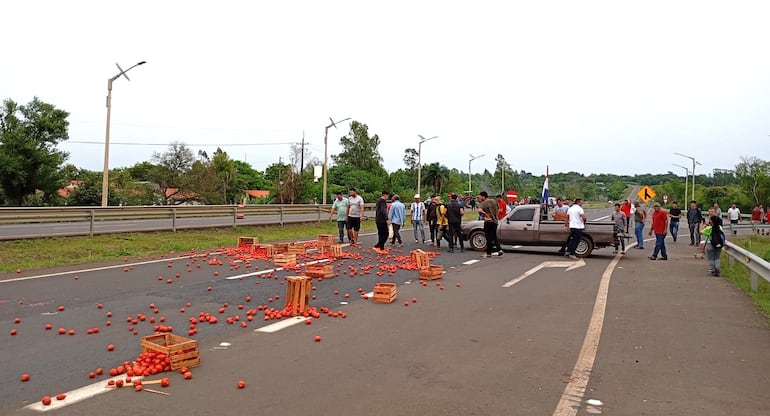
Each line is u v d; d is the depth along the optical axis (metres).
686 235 31.55
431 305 9.30
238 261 14.80
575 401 4.97
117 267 13.38
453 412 4.67
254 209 26.52
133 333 7.22
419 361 6.11
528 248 20.62
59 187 56.16
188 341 5.87
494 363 6.07
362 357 6.23
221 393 5.05
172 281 11.41
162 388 5.17
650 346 6.83
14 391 5.05
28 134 54.25
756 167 86.31
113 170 84.81
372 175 93.06
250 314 8.33
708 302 9.80
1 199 53.16
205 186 72.88
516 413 4.68
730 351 6.64
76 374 5.57
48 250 15.70
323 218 32.47
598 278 12.76
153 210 20.88
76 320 7.88
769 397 5.13
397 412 4.65
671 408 4.84
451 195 18.77
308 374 5.62
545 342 6.97
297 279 8.41
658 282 12.22
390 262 15.32
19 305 8.86
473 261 16.00
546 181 23.59
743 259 12.28
